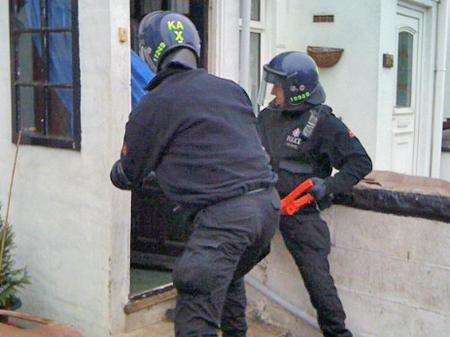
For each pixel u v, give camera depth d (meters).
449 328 3.59
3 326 3.07
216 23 4.74
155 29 2.92
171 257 4.66
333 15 6.18
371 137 6.13
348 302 3.94
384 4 6.06
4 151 4.72
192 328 2.70
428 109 7.45
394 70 6.43
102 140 3.96
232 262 2.74
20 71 4.57
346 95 6.23
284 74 3.53
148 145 2.81
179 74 2.89
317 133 3.57
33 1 4.39
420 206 3.60
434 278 3.62
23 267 4.60
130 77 4.01
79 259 4.19
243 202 2.75
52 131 4.35
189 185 2.75
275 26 5.89
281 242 4.18
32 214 4.52
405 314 3.74
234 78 4.91
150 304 4.18
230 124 2.82
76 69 4.07
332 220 3.95
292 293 4.18
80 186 4.14
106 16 3.86
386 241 3.76
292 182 3.62
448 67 9.38
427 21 7.30
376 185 3.90
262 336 4.11
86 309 4.16
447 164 8.20
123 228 4.03
